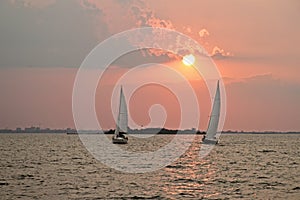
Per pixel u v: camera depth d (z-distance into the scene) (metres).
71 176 59.69
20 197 43.66
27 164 78.44
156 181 54.97
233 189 49.16
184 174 63.41
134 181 54.69
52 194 45.03
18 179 56.53
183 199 42.78
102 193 45.66
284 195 45.59
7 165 76.38
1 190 47.50
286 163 83.06
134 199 42.59
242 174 64.19
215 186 51.38
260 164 81.06
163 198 43.28
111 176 59.78
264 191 48.03
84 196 43.97
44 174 62.19
